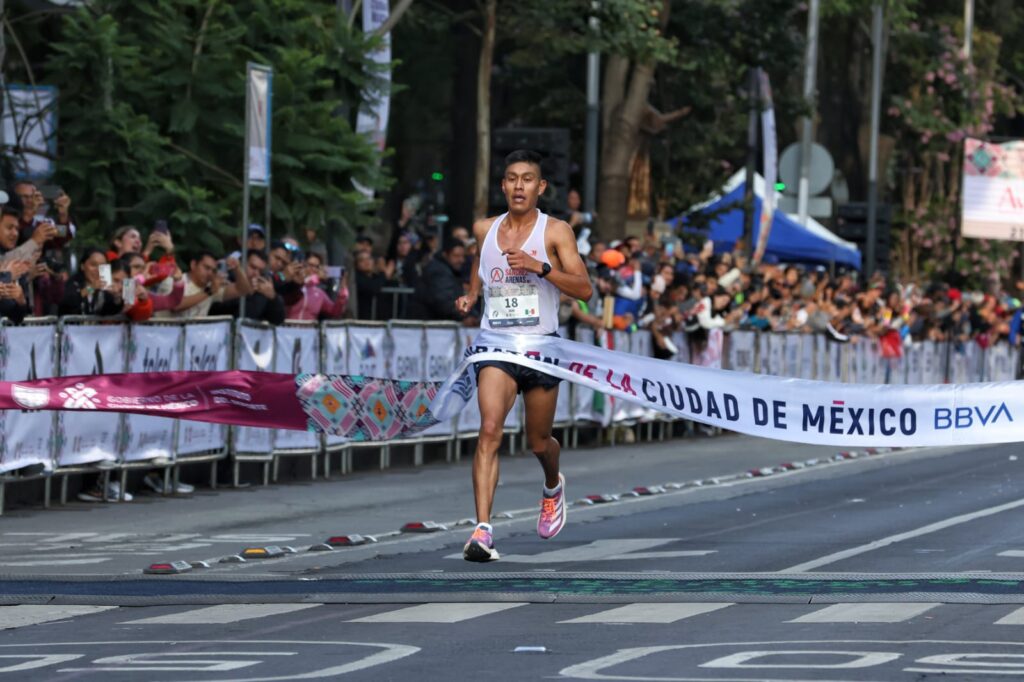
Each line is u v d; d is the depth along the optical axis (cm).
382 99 3359
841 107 8244
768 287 4556
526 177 1650
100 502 2436
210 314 2761
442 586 1596
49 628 1404
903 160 8456
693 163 5784
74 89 3066
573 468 3119
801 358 4525
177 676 1177
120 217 3077
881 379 5206
